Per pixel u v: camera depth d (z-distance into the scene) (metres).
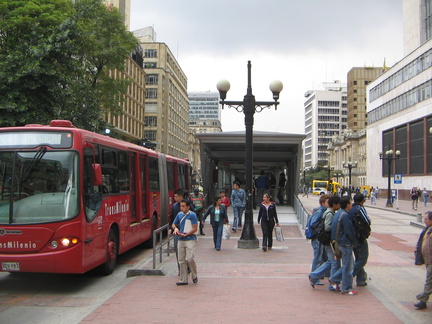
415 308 7.48
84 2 29.41
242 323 6.53
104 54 29.98
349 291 8.16
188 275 9.93
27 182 8.71
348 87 144.12
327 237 8.48
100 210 9.67
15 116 19.45
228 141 23.14
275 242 15.23
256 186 27.44
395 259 12.69
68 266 8.43
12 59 19.44
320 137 172.50
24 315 7.23
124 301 7.77
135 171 13.02
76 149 8.89
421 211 36.62
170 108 93.50
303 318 6.77
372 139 82.25
